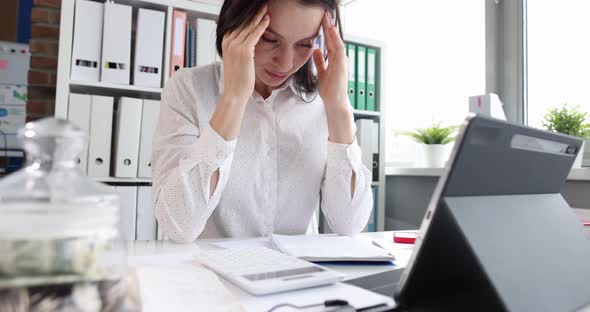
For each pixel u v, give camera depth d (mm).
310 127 1199
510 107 1981
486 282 389
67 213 267
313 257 700
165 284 489
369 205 1110
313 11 860
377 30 2771
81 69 1650
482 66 2090
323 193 1132
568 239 530
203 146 877
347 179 1067
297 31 878
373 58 2221
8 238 251
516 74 1953
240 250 681
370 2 2859
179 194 874
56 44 2090
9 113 2385
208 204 899
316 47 1091
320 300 469
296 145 1172
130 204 1665
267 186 1131
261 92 1192
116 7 1684
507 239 438
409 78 2480
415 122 2414
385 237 1041
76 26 1637
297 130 1175
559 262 486
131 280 320
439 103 2289
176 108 1067
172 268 571
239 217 1116
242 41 899
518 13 1947
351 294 492
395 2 2621
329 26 1049
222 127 886
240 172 1104
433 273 418
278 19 870
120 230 320
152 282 495
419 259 412
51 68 2088
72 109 1619
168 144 997
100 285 279
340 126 1063
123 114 1682
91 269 274
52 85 2086
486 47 2062
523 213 487
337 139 1066
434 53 2334
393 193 2387
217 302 435
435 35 2336
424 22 2402
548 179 549
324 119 1228
